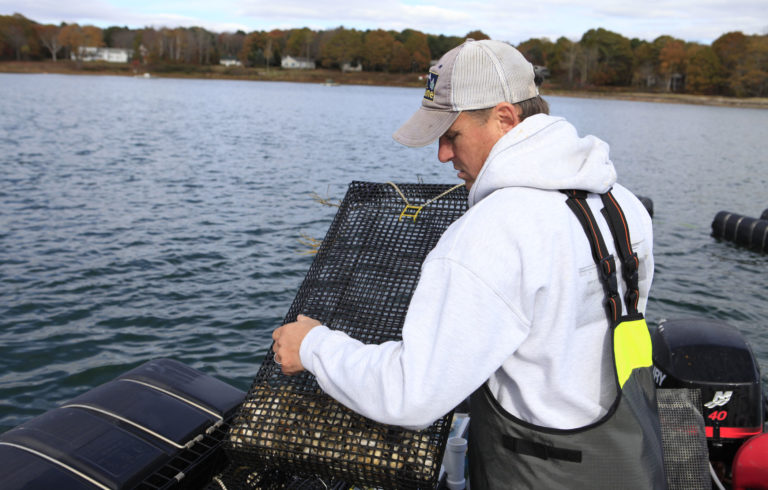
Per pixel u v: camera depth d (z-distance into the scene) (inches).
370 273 80.7
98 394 79.8
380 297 77.9
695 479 80.4
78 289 369.4
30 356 281.6
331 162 1067.3
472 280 50.8
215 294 370.0
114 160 948.0
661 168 1175.0
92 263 421.1
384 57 7194.9
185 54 7106.3
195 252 458.0
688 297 424.8
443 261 52.4
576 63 6210.6
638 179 1024.2
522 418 56.1
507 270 50.9
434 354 50.8
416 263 80.9
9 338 298.8
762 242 562.6
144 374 85.0
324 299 79.1
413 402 50.9
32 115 1734.7
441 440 63.7
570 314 52.6
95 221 548.4
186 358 286.0
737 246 577.0
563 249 52.5
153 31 7170.3
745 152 1556.3
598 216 56.1
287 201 682.2
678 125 2603.3
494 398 57.6
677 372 99.2
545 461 55.2
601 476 54.1
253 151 1151.6
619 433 53.9
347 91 5211.6
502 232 51.7
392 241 84.4
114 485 65.5
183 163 949.8
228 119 1911.9
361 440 65.0
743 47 5536.4
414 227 85.7
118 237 494.0
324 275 81.9
